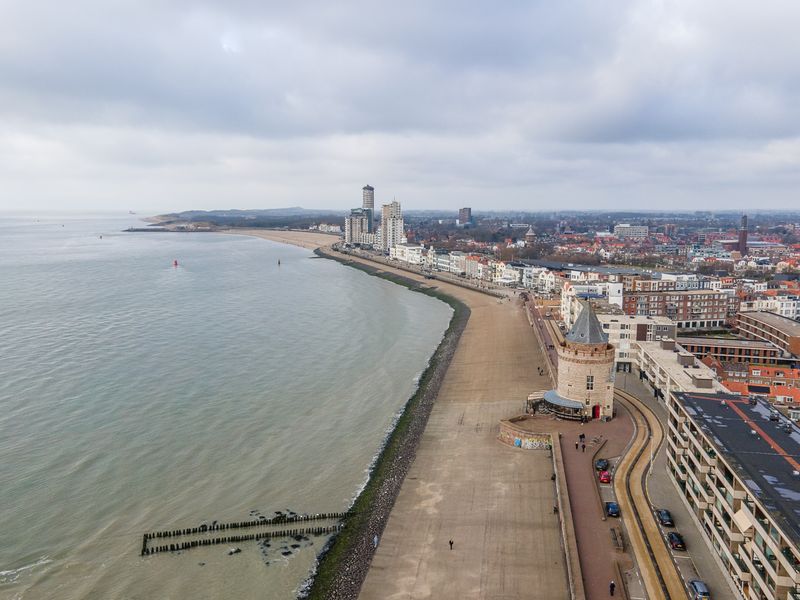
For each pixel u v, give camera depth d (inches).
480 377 5954.7
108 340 7170.3
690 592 2516.0
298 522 3405.5
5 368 5925.2
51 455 4079.7
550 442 4094.5
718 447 2768.2
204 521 3385.8
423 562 2947.8
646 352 5615.2
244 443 4377.5
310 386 5679.1
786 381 5462.6
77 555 3063.5
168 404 5078.7
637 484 3474.4
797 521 2103.8
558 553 2952.8
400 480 3799.2
